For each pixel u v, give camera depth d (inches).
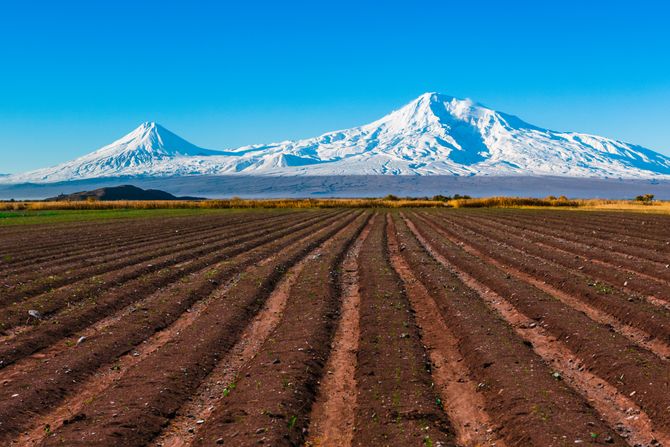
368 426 386.6
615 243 1341.0
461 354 548.1
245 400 427.8
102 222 2394.2
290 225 2135.8
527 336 596.7
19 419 408.5
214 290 855.7
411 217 2605.8
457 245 1395.2
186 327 631.8
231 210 3695.9
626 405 426.6
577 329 578.9
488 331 584.4
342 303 772.0
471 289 805.2
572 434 363.9
